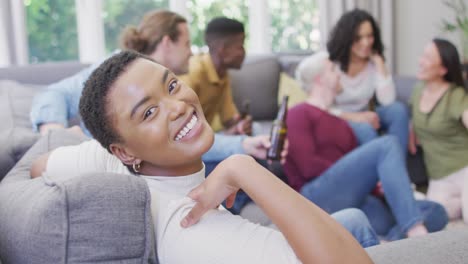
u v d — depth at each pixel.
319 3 4.28
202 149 0.83
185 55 2.21
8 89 2.14
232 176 0.75
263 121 3.35
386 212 2.24
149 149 0.83
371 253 0.87
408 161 2.97
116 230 0.76
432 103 2.75
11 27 3.27
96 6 3.79
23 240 0.77
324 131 2.29
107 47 3.96
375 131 2.58
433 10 4.36
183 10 4.02
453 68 2.66
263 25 4.33
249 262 0.72
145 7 4.00
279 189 0.71
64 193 0.75
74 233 0.75
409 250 0.87
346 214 1.22
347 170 2.11
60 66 2.80
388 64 4.46
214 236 0.76
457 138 2.71
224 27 2.35
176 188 0.89
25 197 0.86
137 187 0.78
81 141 1.33
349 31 2.82
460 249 0.86
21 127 1.80
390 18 4.39
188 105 0.84
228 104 2.62
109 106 0.82
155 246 0.84
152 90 0.81
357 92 2.93
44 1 3.67
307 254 0.66
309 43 4.54
